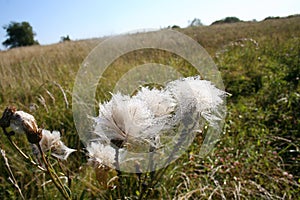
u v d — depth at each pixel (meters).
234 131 0.87
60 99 1.03
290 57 1.69
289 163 0.75
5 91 1.19
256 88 1.30
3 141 0.73
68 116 0.85
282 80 1.28
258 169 0.69
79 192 0.55
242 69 1.50
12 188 0.62
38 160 0.26
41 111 0.88
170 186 0.61
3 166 0.67
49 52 2.97
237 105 1.10
